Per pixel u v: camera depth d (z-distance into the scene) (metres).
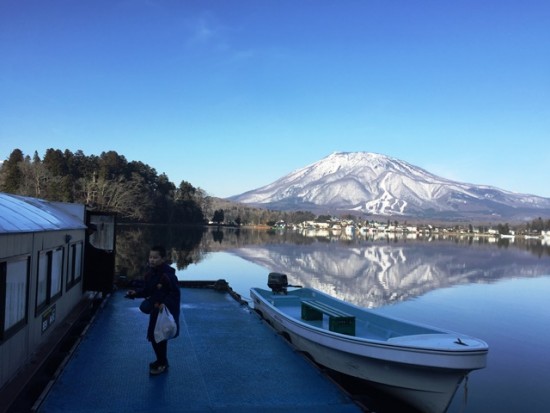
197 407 6.34
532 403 10.89
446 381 8.21
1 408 5.84
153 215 117.56
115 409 6.17
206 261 41.75
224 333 10.40
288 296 14.42
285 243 79.00
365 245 87.06
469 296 27.75
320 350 10.00
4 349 6.47
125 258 36.38
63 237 9.89
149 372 7.57
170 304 7.22
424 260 56.16
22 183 85.31
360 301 25.48
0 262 6.24
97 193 96.50
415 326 9.88
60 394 6.60
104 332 10.08
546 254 76.94
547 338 17.39
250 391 6.96
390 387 8.86
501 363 13.99
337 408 6.44
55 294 9.48
